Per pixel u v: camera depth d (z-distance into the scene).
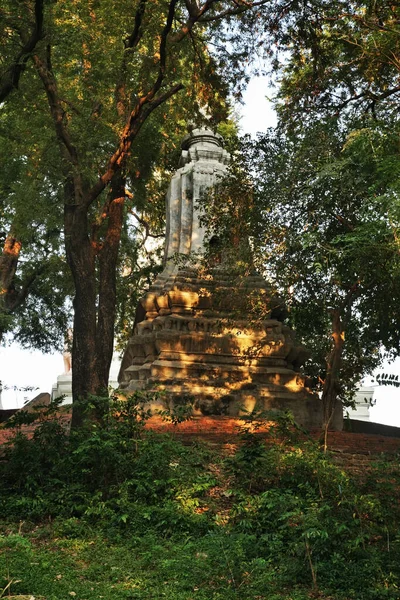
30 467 10.77
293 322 17.52
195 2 15.25
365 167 13.53
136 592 7.48
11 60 14.37
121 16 15.11
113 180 16.03
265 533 9.26
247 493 10.52
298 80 18.67
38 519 10.02
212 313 19.12
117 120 15.66
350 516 9.11
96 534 9.39
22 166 19.81
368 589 7.76
